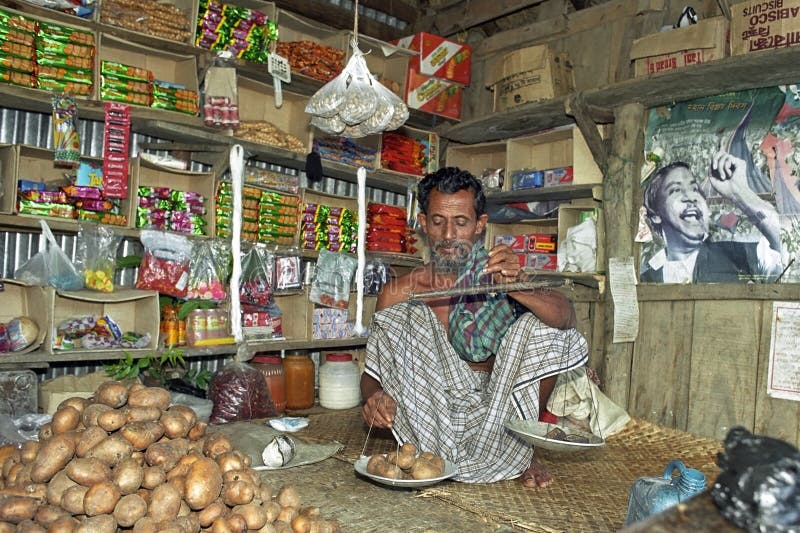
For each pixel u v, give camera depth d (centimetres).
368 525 174
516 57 405
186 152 363
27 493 144
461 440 217
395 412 217
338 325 411
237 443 247
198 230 346
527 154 442
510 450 215
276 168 418
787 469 72
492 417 212
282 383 367
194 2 339
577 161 388
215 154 362
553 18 430
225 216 357
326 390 384
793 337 302
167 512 139
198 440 178
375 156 439
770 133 316
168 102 332
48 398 291
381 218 442
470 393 218
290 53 389
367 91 282
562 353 215
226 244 352
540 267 410
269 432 262
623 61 387
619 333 356
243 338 355
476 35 491
